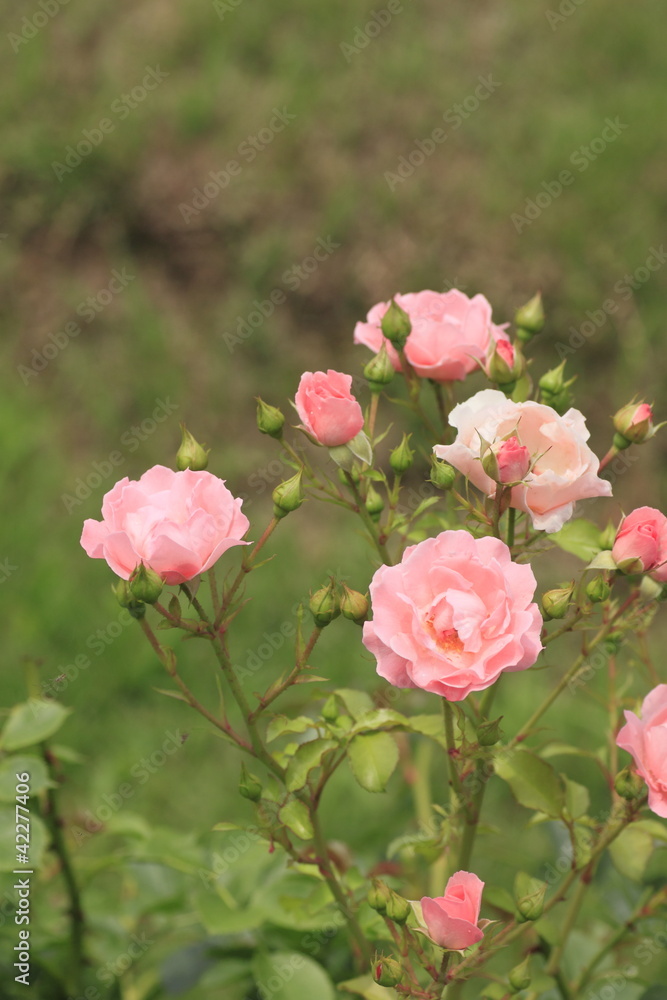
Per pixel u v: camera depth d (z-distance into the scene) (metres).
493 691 1.98
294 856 1.99
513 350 2.04
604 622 2.06
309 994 2.13
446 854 2.35
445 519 2.11
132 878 2.58
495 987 2.07
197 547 1.74
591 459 1.76
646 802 1.88
